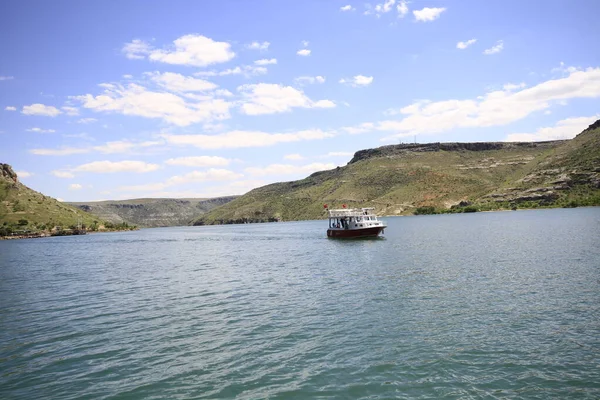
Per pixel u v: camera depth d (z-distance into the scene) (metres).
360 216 107.88
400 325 26.25
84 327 28.80
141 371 20.38
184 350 23.12
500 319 26.69
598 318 26.00
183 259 76.81
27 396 18.11
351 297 34.72
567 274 40.06
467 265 48.88
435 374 19.02
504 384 17.86
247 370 20.11
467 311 28.84
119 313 32.66
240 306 33.31
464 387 17.70
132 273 57.75
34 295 42.22
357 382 18.47
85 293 42.47
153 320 29.92
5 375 20.50
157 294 40.25
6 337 27.03
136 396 17.75
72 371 20.70
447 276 42.28
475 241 78.19
